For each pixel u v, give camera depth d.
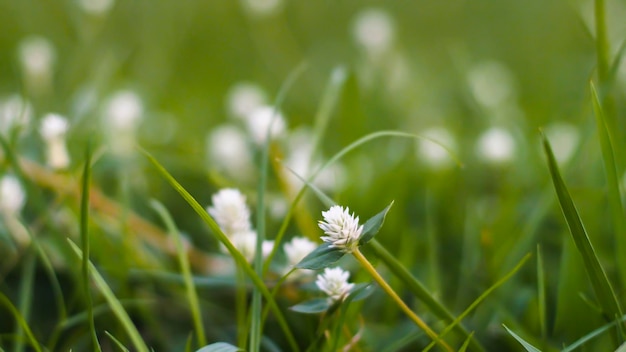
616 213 0.52
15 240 0.62
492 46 1.38
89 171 0.50
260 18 1.26
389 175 0.71
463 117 0.99
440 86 1.12
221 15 1.47
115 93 0.93
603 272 0.48
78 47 1.14
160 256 0.66
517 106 0.98
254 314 0.51
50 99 0.93
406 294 0.60
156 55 1.25
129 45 1.28
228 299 0.63
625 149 0.60
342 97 0.76
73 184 0.64
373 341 0.57
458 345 0.56
